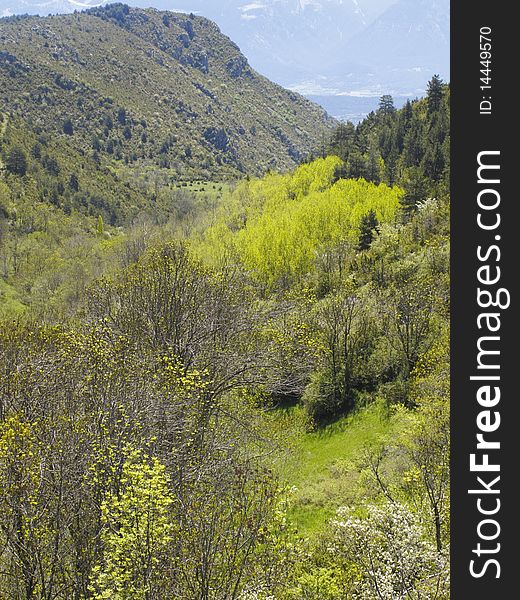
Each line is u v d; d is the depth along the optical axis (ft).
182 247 104.27
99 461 41.06
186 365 76.38
